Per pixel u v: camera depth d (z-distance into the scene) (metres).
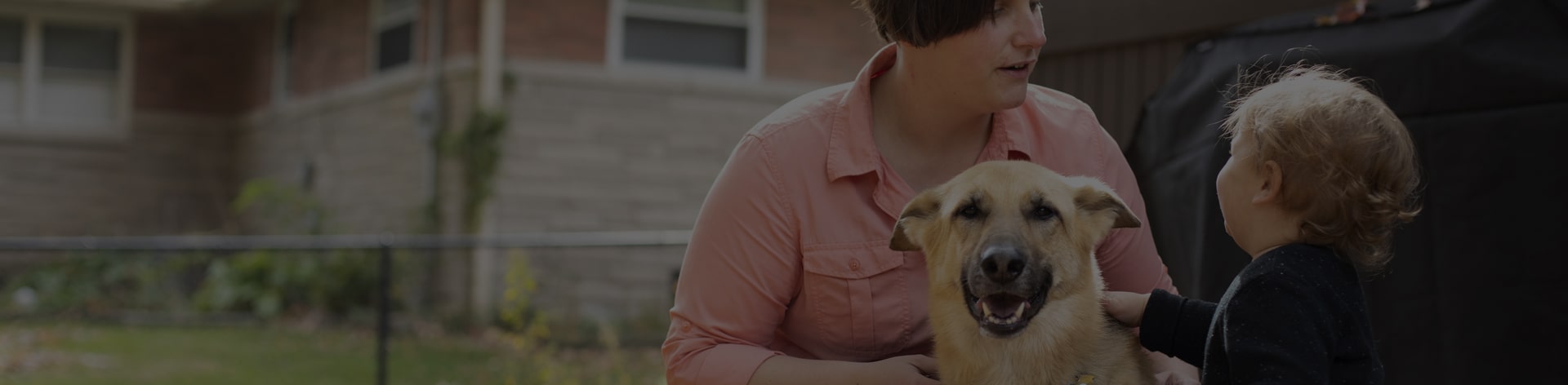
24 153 17.19
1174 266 4.26
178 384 9.07
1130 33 4.67
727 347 2.87
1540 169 3.39
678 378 2.92
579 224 13.34
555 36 13.34
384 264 8.60
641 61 13.69
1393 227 3.09
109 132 17.62
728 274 2.90
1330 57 3.76
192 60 18.25
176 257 14.60
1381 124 2.54
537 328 9.12
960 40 2.71
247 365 9.98
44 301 14.18
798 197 2.91
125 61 17.84
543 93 13.26
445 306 12.88
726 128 13.88
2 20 17.41
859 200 2.95
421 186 13.62
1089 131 3.22
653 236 12.74
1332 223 2.54
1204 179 3.91
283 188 16.11
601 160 13.43
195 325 12.88
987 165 2.93
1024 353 2.91
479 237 12.84
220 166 18.42
